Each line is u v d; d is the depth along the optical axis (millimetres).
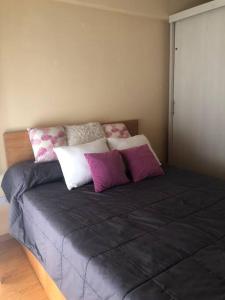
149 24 3127
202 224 1525
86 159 2195
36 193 2031
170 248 1300
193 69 3074
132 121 3135
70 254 1349
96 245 1341
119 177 2162
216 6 2666
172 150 3527
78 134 2549
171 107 3406
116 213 1694
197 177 2334
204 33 2889
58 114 2672
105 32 2824
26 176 2121
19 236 1981
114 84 3002
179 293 1011
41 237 1668
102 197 1956
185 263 1188
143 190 2070
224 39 2719
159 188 2098
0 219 2441
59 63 2596
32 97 2498
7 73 2342
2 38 2271
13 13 2293
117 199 1914
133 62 3098
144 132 3383
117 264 1189
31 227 1838
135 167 2289
